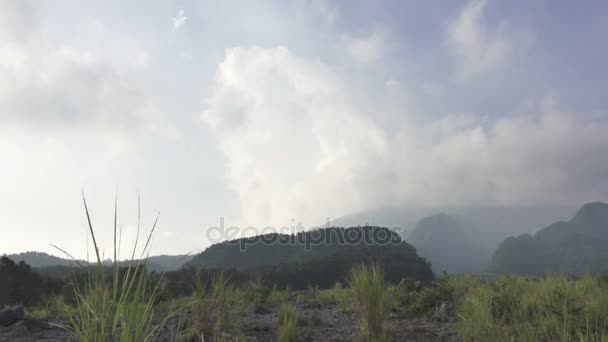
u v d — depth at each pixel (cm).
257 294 1021
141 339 274
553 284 754
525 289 785
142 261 260
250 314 808
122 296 252
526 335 469
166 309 705
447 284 912
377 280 570
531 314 633
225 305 612
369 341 530
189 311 682
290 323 607
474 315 548
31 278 1855
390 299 839
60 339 589
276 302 1028
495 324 516
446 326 633
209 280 630
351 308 826
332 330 645
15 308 733
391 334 572
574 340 457
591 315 532
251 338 579
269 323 700
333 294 1077
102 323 247
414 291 872
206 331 562
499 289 810
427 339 550
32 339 590
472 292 787
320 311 845
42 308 920
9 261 1842
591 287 752
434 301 778
